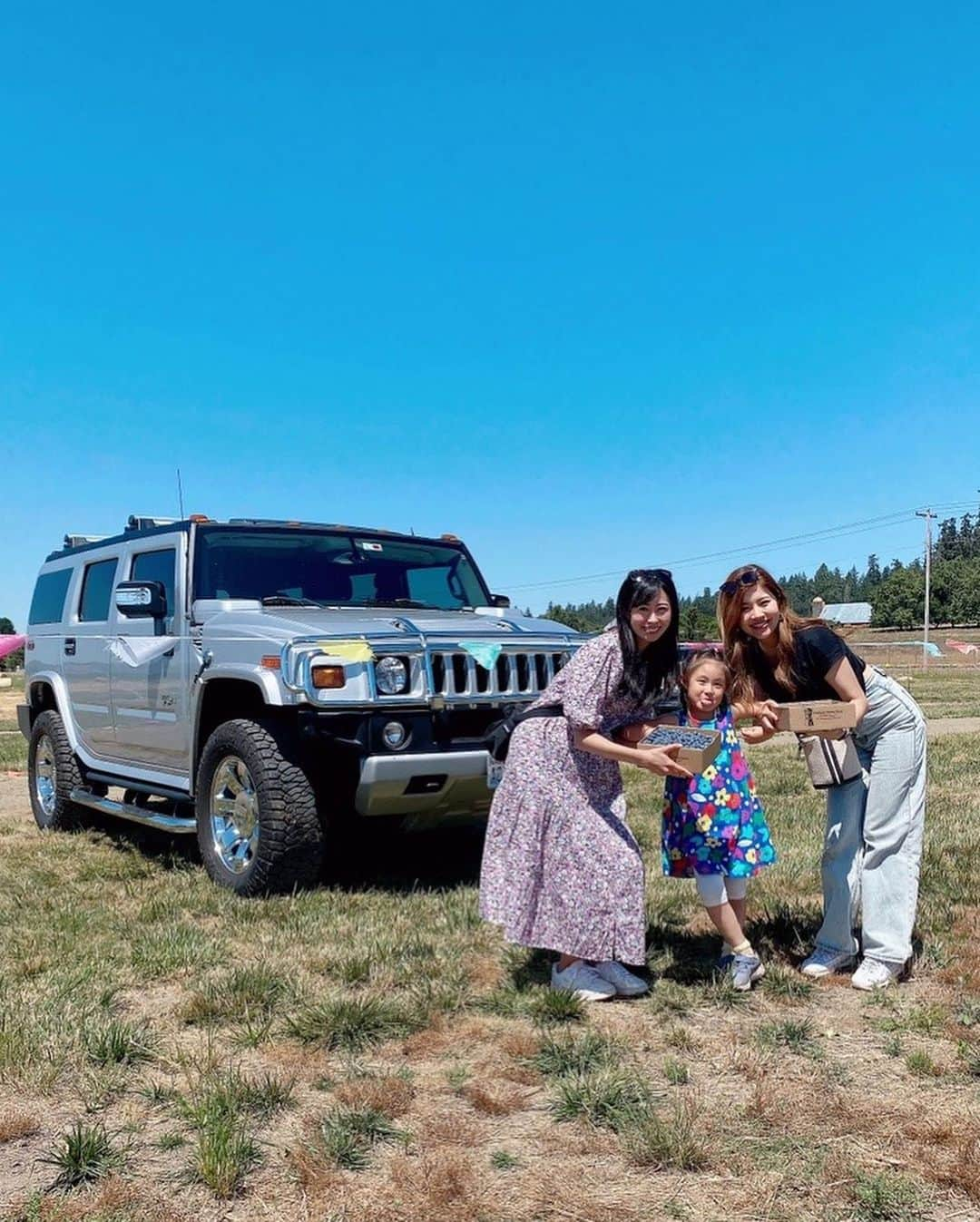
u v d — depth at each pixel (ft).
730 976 13.09
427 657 17.57
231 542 21.66
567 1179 8.64
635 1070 10.71
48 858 22.02
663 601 12.37
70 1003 12.57
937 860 19.63
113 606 23.86
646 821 24.77
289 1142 9.29
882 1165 8.81
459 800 17.92
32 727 27.50
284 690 17.08
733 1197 8.37
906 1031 11.73
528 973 13.53
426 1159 8.97
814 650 12.94
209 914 16.99
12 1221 8.15
